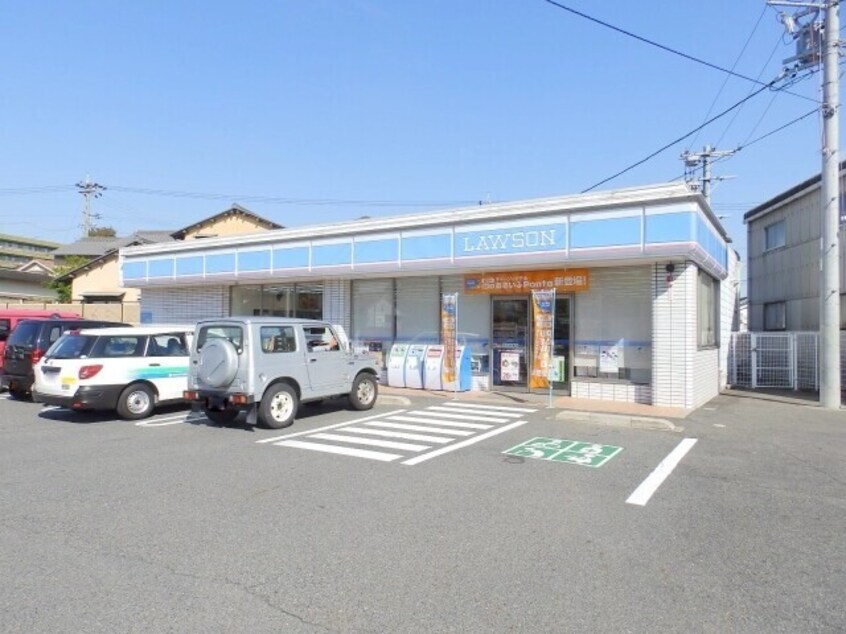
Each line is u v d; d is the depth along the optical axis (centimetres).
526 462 759
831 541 493
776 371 1697
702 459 785
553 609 372
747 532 513
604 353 1335
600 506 580
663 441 902
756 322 2533
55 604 372
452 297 1420
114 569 425
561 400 1313
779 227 2300
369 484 649
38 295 4547
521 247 1293
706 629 350
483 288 1464
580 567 436
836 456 809
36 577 411
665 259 1191
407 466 732
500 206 1350
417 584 405
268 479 667
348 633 342
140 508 562
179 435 924
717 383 1557
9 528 507
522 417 1109
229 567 430
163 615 360
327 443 868
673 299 1216
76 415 1126
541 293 1286
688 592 397
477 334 1506
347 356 1128
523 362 1442
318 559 445
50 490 621
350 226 1574
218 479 666
